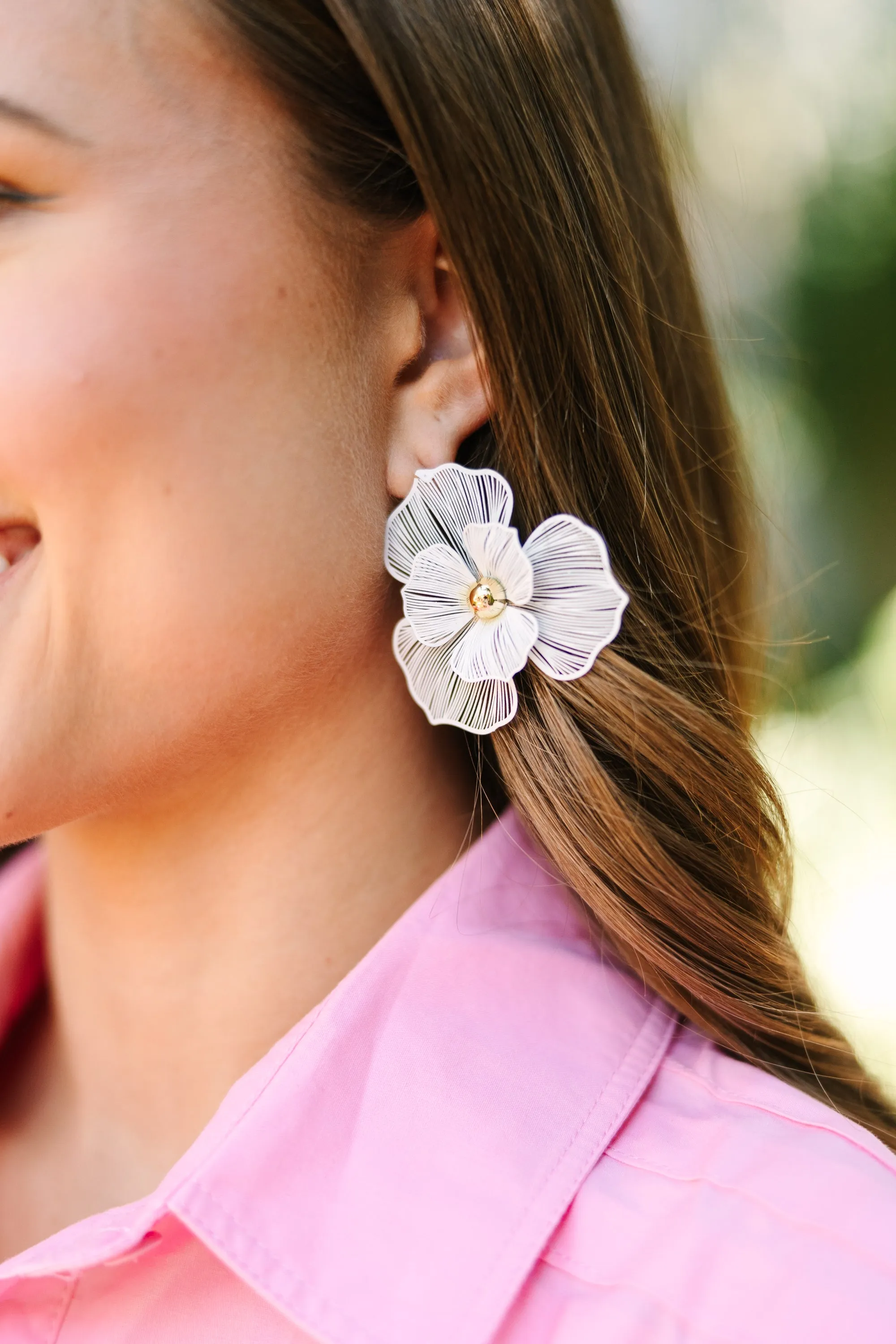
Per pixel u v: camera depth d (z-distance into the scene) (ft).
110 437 1.91
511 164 2.02
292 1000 2.08
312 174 1.98
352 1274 1.94
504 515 2.01
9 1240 2.16
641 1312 1.90
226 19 1.95
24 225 1.92
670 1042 2.06
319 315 1.98
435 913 2.06
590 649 2.02
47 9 1.91
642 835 2.04
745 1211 1.91
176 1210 1.94
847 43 5.57
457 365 2.04
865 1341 1.86
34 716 1.95
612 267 2.09
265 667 1.98
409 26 1.99
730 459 2.31
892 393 6.00
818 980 2.45
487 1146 1.97
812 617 2.87
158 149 1.93
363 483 2.01
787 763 2.62
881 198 5.66
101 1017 2.14
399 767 2.09
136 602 1.94
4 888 2.27
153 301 1.92
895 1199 1.91
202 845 2.06
